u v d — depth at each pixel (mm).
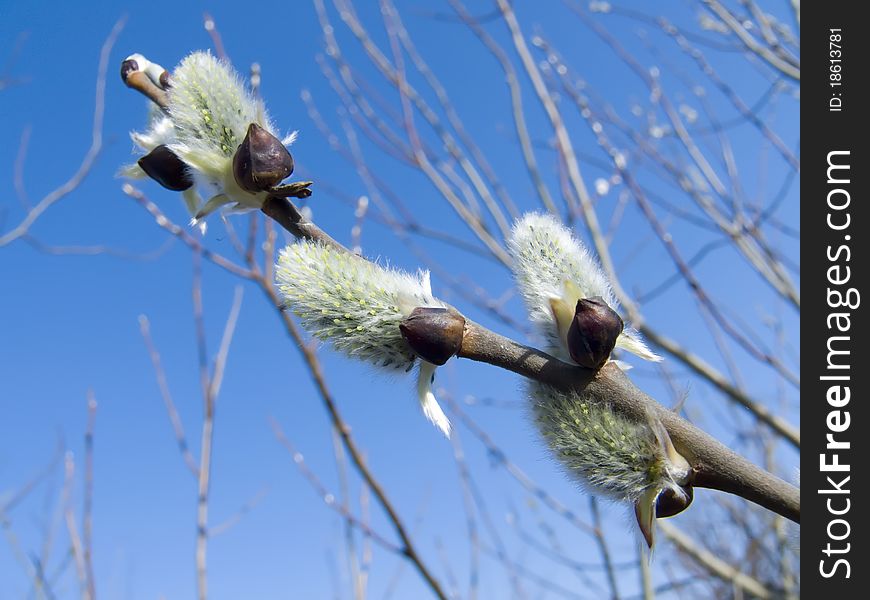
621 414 189
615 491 189
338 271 194
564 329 197
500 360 192
